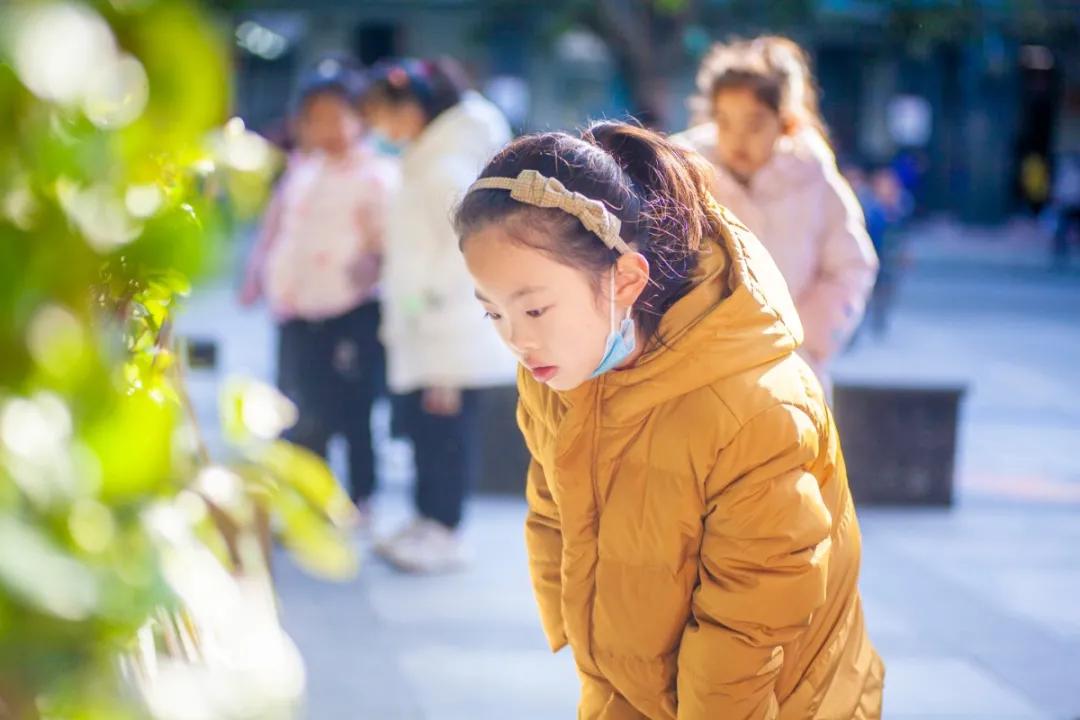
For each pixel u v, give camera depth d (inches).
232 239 36.2
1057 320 684.7
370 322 246.1
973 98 1238.3
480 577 226.8
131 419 31.3
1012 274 941.2
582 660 90.1
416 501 231.6
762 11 592.7
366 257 244.5
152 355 56.5
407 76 219.5
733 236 83.0
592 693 91.8
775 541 78.8
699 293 80.1
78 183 32.0
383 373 253.0
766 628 79.7
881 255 571.5
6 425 29.1
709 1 591.2
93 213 31.9
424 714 168.4
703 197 83.7
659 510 81.0
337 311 243.4
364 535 249.8
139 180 34.9
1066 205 995.3
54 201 31.6
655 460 80.4
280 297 246.5
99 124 31.7
